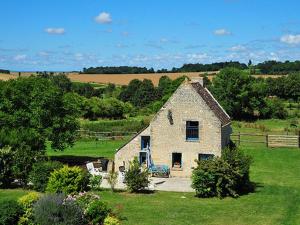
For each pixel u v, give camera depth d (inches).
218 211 1298.0
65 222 1002.1
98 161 2000.5
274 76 6491.1
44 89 1972.2
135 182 1517.0
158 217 1211.2
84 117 4045.3
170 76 6845.5
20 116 1893.5
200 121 1784.0
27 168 1553.9
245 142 2576.3
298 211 1314.0
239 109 4244.6
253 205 1376.7
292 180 1763.0
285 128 3257.9
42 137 1860.2
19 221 1010.1
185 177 1806.1
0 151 1556.3
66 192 1411.2
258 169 1971.0
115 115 4146.2
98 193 1492.4
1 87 1971.0
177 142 1814.7
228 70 4281.5
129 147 1867.6
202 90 1984.5
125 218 1187.9
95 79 7135.8
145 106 5191.9
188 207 1332.4
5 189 1540.4
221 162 1487.5
